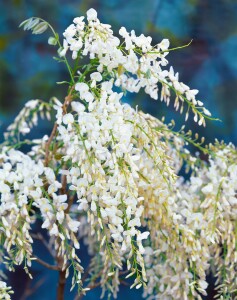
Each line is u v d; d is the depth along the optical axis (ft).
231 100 10.10
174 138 6.33
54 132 5.99
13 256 5.68
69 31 5.31
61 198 5.41
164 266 6.14
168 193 5.68
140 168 5.70
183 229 5.74
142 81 5.59
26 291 9.21
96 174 5.24
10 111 10.07
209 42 10.22
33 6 10.23
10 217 5.31
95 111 5.31
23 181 5.55
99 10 10.20
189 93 5.57
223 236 6.00
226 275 6.22
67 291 9.46
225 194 6.04
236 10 10.21
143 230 8.07
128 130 5.23
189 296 6.00
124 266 8.92
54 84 10.16
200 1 10.18
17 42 10.22
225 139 10.03
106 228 5.51
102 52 5.33
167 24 10.18
